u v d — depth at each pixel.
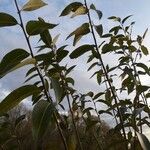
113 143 0.62
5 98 0.38
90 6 0.61
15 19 0.43
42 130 0.33
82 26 0.60
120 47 0.81
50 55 0.52
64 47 0.60
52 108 0.35
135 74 0.80
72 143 0.55
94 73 0.75
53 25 0.43
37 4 0.45
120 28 0.86
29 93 0.39
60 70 0.62
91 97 0.88
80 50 0.60
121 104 0.64
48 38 0.60
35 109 0.34
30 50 0.43
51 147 0.53
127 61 0.81
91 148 0.84
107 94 0.80
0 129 0.79
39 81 0.53
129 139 0.66
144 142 0.43
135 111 0.53
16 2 0.44
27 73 0.50
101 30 0.60
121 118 0.61
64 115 0.70
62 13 0.58
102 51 0.66
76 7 0.60
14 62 0.40
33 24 0.42
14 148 0.81
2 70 0.39
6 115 0.88
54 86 0.38
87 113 0.85
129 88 0.80
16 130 0.86
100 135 0.88
